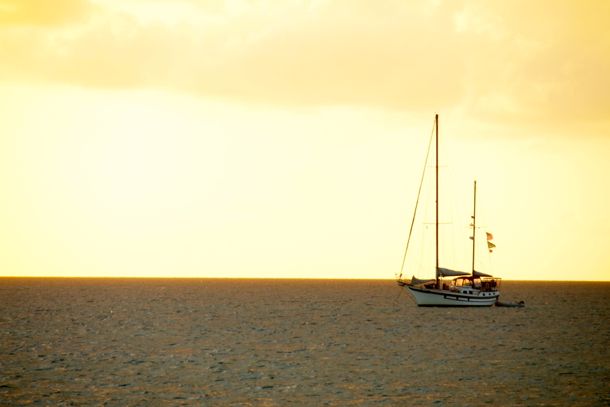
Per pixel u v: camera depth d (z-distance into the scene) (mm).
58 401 40844
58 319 94875
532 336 75312
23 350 61781
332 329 82688
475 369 52375
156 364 54156
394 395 42781
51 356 58125
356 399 41656
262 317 101625
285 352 61625
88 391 43688
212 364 54344
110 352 60875
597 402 41062
